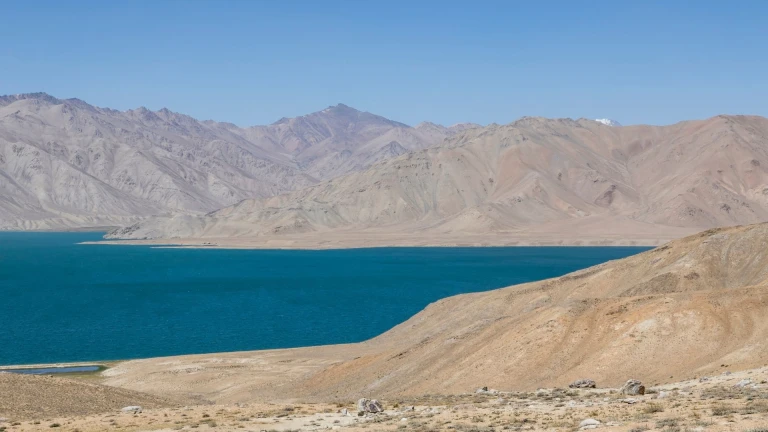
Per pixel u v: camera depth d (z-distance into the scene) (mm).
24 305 190625
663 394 46562
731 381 51031
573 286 127625
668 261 123500
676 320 72875
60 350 129750
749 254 117500
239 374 105250
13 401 61031
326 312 177250
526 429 35688
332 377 93688
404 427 39219
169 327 155500
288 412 50594
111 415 53500
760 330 69250
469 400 53625
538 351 75500
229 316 171125
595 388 59250
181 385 100188
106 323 160875
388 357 94125
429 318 134625
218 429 43406
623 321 75188
